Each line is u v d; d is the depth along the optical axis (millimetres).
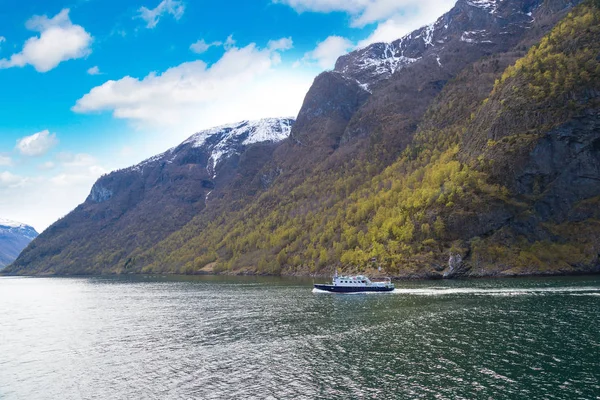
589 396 48656
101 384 60688
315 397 51531
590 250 167125
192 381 59438
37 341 91438
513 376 55438
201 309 124812
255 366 64688
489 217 181125
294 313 108688
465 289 133875
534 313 92688
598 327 78375
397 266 181500
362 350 70562
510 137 195625
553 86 194625
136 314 122812
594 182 178500
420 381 55188
